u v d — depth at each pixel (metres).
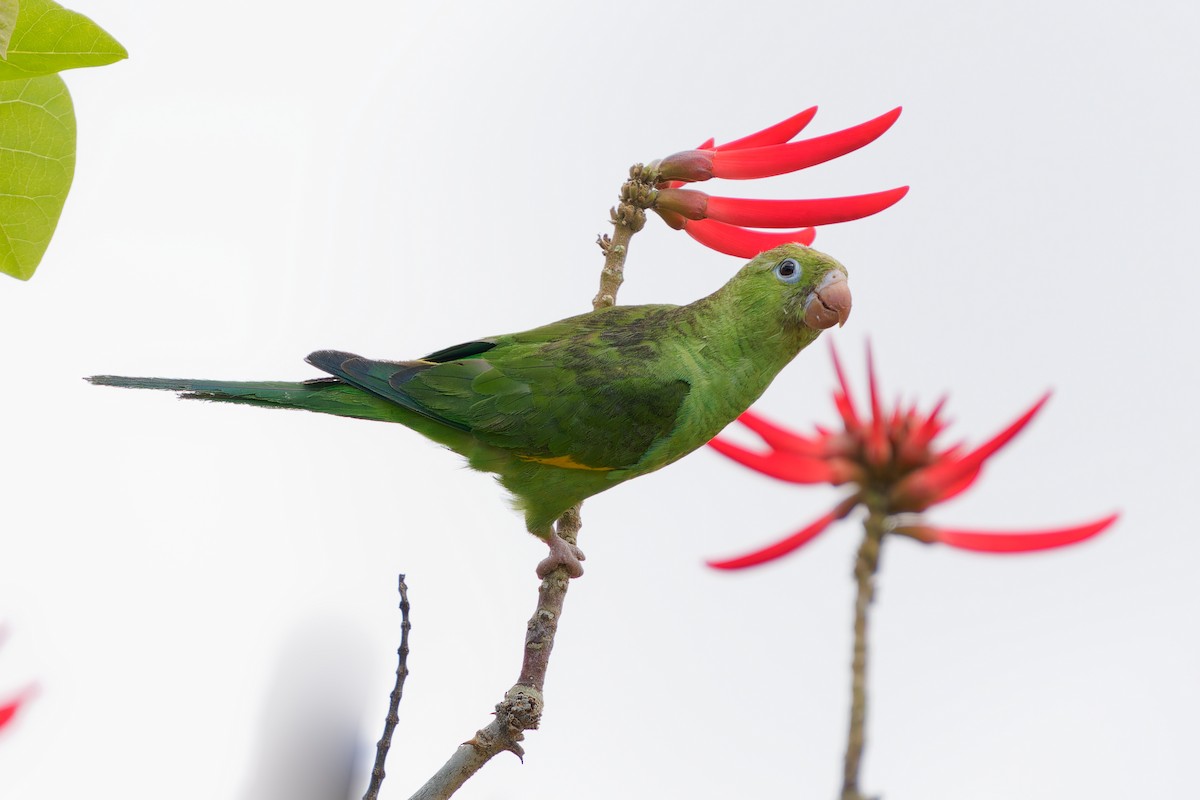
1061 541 4.75
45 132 6.66
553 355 9.95
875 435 4.58
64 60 5.91
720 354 9.70
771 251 9.55
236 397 10.22
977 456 4.53
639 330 9.99
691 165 8.66
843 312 9.34
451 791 7.04
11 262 6.77
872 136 8.40
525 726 7.11
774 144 8.77
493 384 9.89
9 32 5.21
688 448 10.02
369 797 6.04
